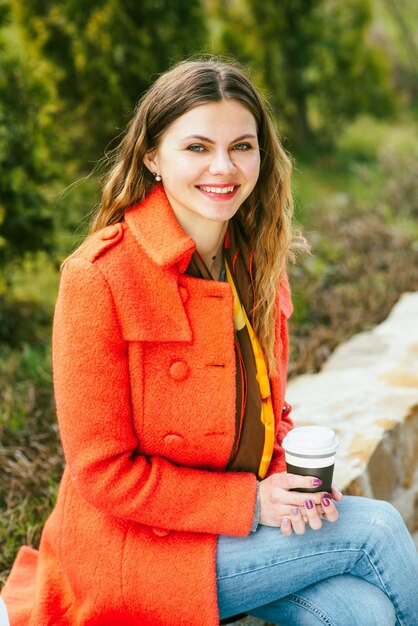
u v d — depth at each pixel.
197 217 1.78
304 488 1.71
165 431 1.73
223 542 1.76
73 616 1.82
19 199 3.92
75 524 1.78
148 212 1.74
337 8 7.84
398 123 9.58
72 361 1.63
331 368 3.53
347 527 1.78
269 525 1.76
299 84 7.65
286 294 2.08
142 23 5.52
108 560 1.74
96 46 5.33
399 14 10.90
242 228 1.93
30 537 2.44
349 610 1.75
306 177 7.00
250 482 1.74
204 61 1.75
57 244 4.22
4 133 3.93
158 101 1.69
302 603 1.81
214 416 1.74
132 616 1.75
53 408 3.24
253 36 7.48
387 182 6.95
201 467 1.80
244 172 1.71
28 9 5.27
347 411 3.00
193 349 1.71
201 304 1.72
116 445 1.67
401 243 5.43
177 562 1.73
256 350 1.84
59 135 5.07
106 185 1.82
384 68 8.29
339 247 5.36
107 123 5.64
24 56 4.12
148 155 1.74
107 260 1.65
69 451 1.68
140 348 1.67
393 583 1.77
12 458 2.96
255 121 1.73
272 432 1.85
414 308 4.25
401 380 3.29
